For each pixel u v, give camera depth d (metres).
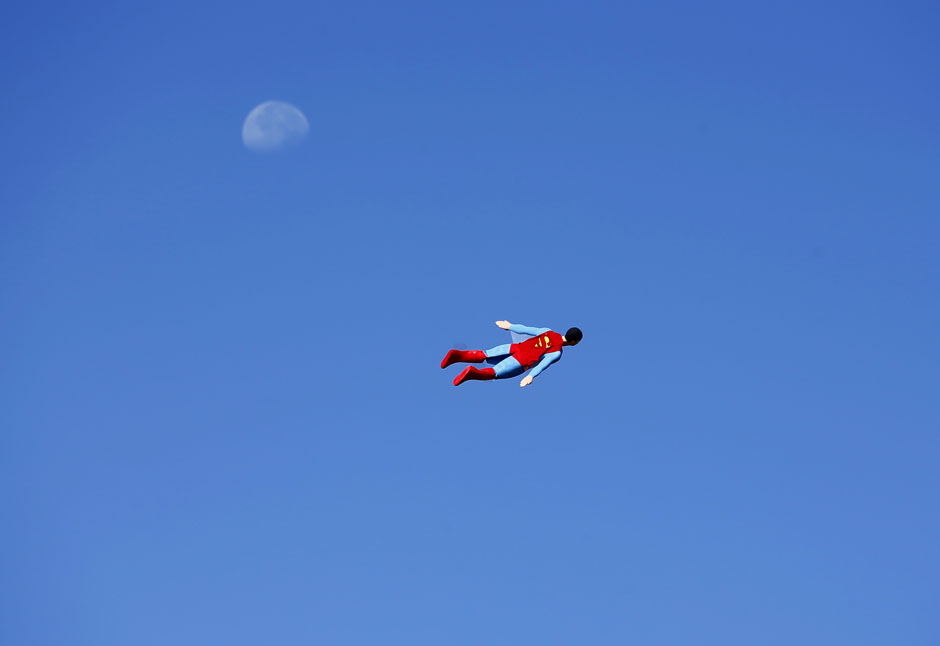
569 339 12.97
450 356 12.61
